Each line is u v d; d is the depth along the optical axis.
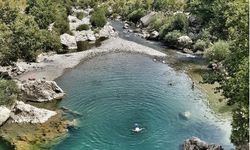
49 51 76.44
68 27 88.19
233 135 32.12
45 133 41.28
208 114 46.66
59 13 94.88
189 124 43.75
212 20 81.62
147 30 99.12
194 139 37.16
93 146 38.53
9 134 41.06
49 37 76.06
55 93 52.19
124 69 65.50
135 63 69.62
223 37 77.12
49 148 38.12
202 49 77.75
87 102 50.16
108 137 40.38
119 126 42.91
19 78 60.09
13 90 49.53
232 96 35.31
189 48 80.44
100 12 102.31
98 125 43.19
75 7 143.88
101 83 57.91
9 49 64.62
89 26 97.56
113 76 61.50
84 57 73.25
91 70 64.88
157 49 81.31
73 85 57.12
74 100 51.00
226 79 37.81
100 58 72.81
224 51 66.00
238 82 33.12
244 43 34.94
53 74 62.66
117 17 123.44
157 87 56.34
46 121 44.19
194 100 51.34
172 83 58.31
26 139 39.91
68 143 39.12
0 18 69.25
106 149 37.88
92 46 82.62
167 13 107.06
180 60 72.44
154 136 40.66
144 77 61.16
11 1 85.94
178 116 45.88
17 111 45.16
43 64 68.00
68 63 68.94
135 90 54.75
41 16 86.44
